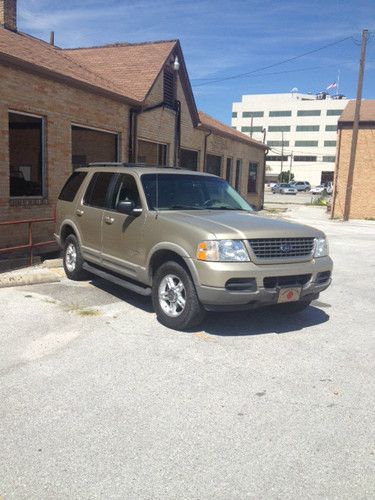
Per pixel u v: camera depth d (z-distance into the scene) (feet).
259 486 9.59
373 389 14.03
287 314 21.24
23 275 25.43
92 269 24.21
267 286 17.56
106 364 15.24
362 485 9.71
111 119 42.29
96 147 44.42
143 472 9.90
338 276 30.94
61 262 30.27
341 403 13.11
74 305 21.53
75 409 12.35
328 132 367.86
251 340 17.81
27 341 17.04
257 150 93.50
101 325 18.94
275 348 17.10
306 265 18.26
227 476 9.86
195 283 17.30
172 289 18.56
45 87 34.40
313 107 369.71
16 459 10.23
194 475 9.86
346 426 11.92
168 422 11.85
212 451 10.70
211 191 23.02
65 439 11.00
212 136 68.95
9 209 32.60
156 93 50.47
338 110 363.97
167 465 10.16
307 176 376.07
